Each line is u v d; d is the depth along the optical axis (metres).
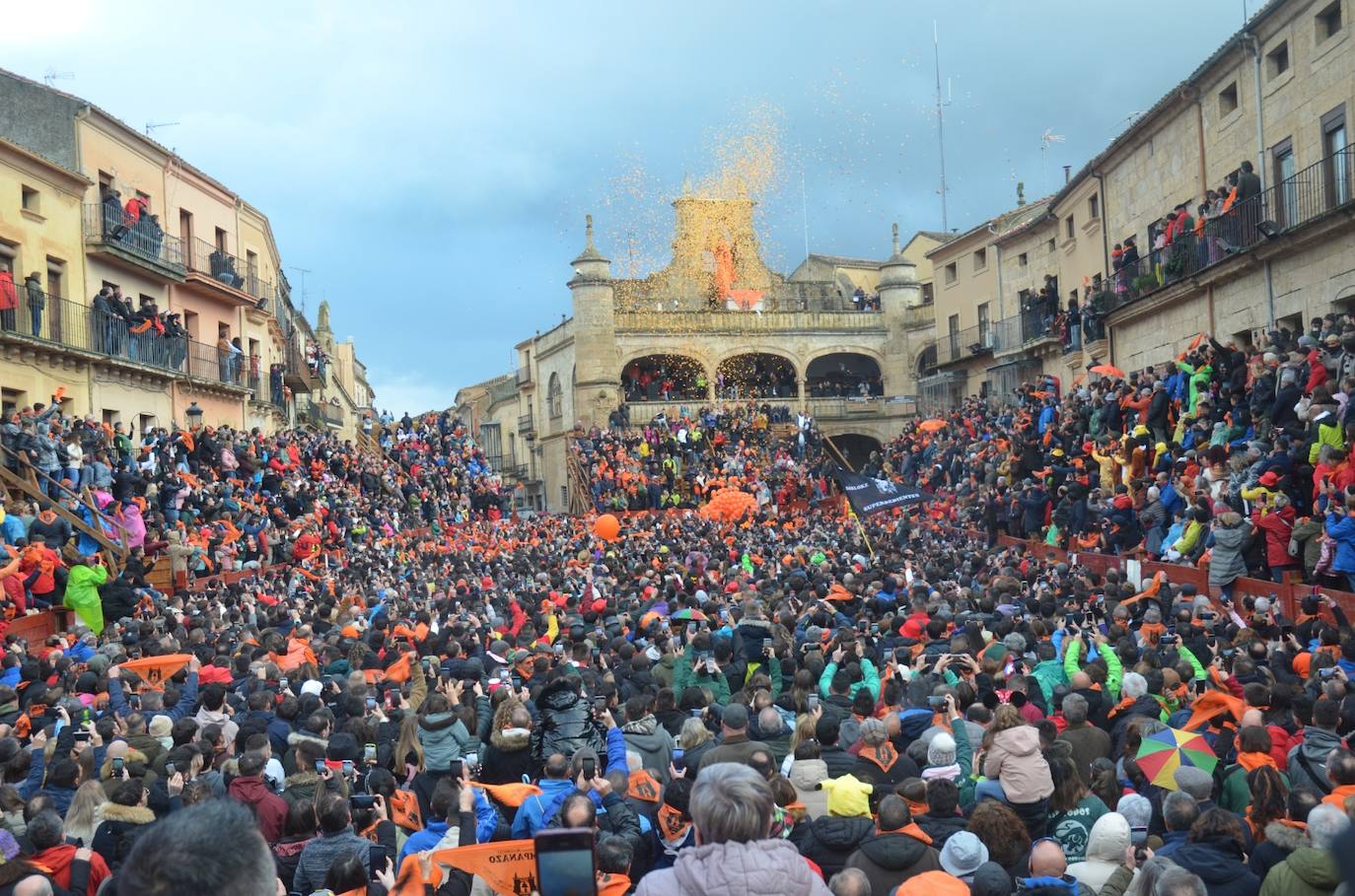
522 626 17.36
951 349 58.69
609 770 7.63
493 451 91.25
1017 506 29.84
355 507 41.34
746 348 67.44
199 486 30.59
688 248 69.12
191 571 25.94
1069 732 8.89
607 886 6.02
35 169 30.88
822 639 13.35
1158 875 5.96
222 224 43.50
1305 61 26.73
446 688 9.92
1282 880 5.93
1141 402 26.92
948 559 23.45
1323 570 16.64
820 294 71.94
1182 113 33.69
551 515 61.78
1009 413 41.81
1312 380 20.03
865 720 8.66
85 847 7.42
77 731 9.56
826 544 29.48
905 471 46.50
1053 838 7.49
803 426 59.97
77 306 32.53
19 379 29.42
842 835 6.87
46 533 21.67
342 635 16.12
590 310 65.31
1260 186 28.05
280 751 9.88
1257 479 19.16
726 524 39.31
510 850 6.24
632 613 17.62
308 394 61.97
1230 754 8.56
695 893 4.17
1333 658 11.33
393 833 7.64
